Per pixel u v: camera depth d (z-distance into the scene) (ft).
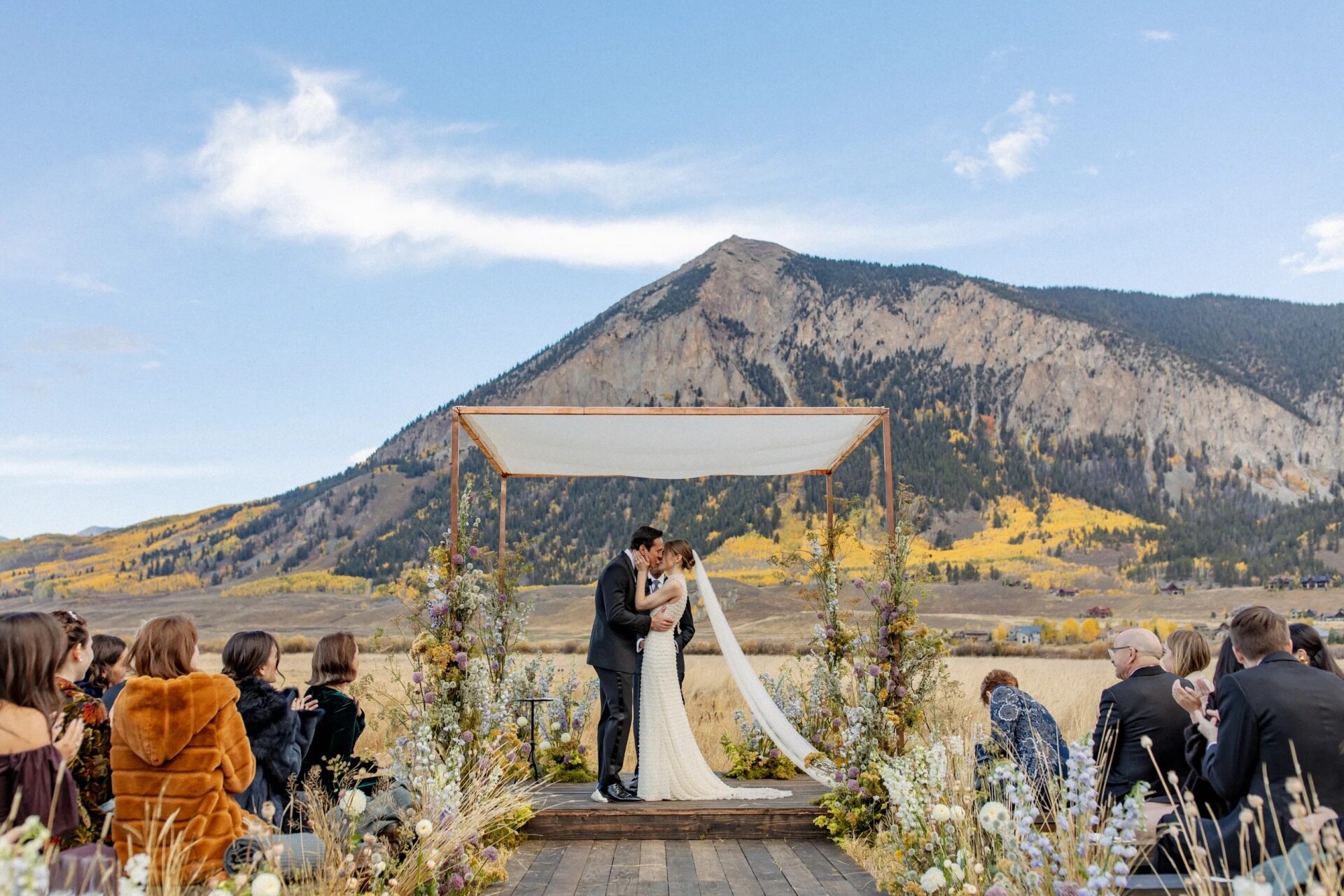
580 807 19.86
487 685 20.27
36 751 9.62
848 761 19.62
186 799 10.93
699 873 16.53
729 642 24.61
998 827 10.69
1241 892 7.02
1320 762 10.12
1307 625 12.37
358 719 15.66
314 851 11.89
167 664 11.49
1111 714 14.08
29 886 6.51
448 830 14.60
